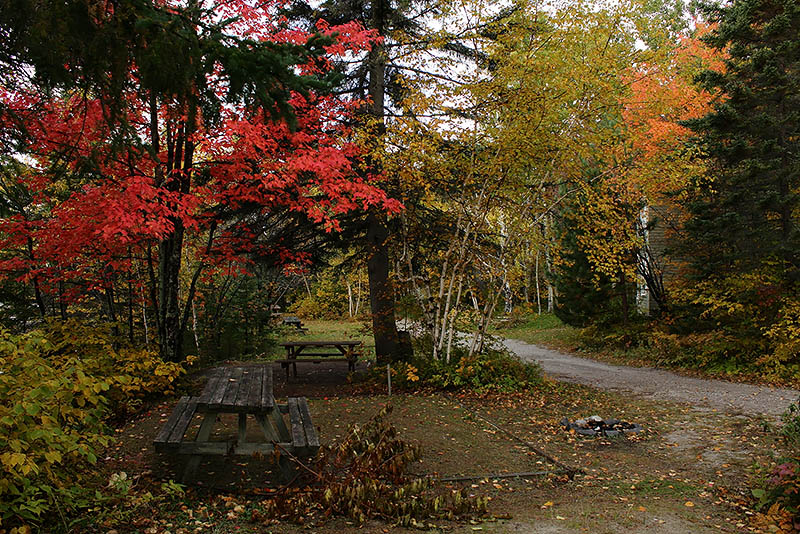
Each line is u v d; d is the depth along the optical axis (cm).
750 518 428
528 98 941
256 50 372
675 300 1469
